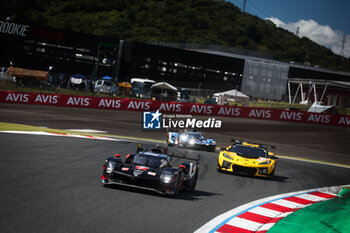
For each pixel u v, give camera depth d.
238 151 60.84
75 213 26.03
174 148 87.31
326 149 130.50
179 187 36.88
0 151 50.97
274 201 40.88
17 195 29.22
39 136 75.25
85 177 40.72
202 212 31.47
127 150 70.12
